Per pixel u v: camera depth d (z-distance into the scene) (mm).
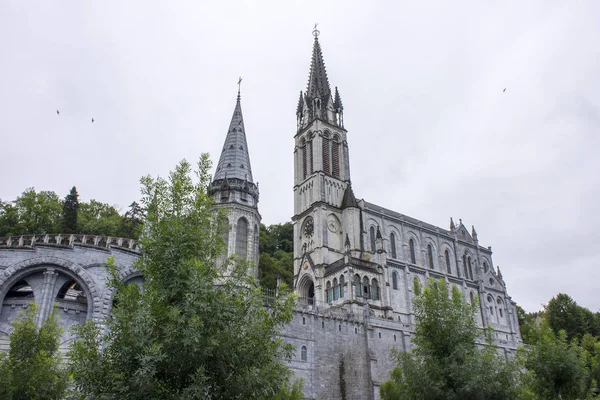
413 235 113750
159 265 26719
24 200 92625
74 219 90812
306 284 100375
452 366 34438
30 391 30016
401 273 102688
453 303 38781
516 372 36531
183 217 28984
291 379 64750
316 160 110062
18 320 35656
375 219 107688
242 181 83812
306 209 107812
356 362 73500
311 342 69562
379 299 89625
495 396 33969
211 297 26016
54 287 48406
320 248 99438
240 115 94438
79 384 24703
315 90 119750
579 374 41250
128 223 104812
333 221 104938
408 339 80188
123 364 24328
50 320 35281
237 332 26703
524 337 113438
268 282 113250
